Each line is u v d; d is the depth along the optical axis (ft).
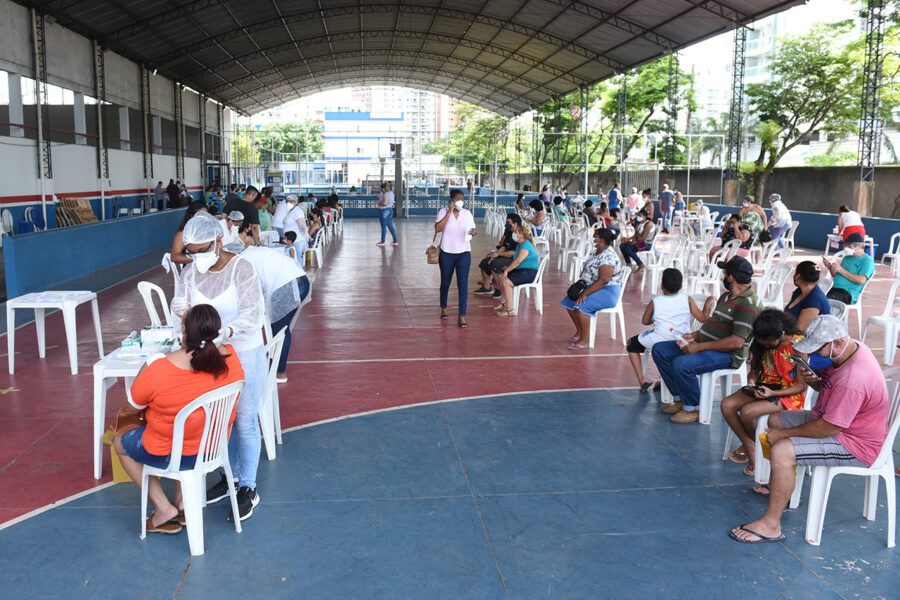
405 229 75.46
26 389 17.95
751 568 10.18
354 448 14.52
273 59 103.30
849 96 87.86
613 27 76.33
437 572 9.98
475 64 115.03
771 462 10.86
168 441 10.26
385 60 119.44
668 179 91.15
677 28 71.15
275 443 14.75
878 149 64.28
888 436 10.71
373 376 19.76
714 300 17.63
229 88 116.37
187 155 103.45
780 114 92.12
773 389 13.01
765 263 35.04
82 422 15.66
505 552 10.53
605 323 26.89
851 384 10.38
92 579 9.71
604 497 12.40
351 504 12.04
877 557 10.52
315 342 23.90
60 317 27.09
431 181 111.24
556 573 9.99
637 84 117.50
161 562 10.18
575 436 15.30
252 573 9.89
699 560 10.37
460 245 26.35
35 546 10.56
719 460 14.11
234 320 11.41
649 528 11.32
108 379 13.25
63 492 12.32
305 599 9.30
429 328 26.20
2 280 35.09
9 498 12.07
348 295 33.76
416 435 15.28
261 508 11.86
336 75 129.90
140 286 16.67
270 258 15.89
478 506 12.00
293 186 107.96
